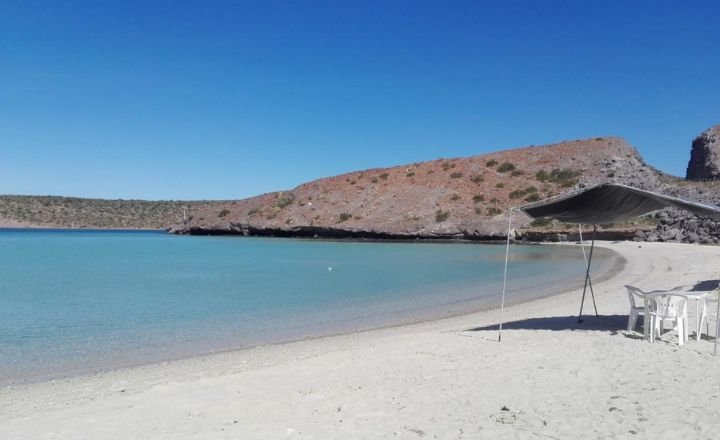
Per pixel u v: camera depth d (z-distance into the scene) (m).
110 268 34.34
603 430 5.55
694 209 9.62
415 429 5.82
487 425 5.84
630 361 8.25
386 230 71.25
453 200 74.06
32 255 47.06
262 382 8.09
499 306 16.94
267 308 17.86
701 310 10.07
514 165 81.12
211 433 5.92
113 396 7.88
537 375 7.73
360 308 17.72
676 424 5.62
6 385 8.97
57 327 14.59
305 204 84.19
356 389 7.49
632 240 55.72
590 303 15.77
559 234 59.53
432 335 11.52
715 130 95.00
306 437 5.73
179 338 13.10
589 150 80.38
